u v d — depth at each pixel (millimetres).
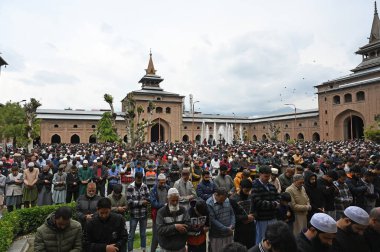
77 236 4980
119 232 5266
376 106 54500
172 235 5449
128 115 40344
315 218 3631
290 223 6672
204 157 18891
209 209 5883
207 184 8070
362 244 4184
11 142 49656
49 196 11852
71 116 71062
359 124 64500
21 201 11664
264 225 6293
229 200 6168
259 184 6457
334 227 3543
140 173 7965
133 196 7906
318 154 21109
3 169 13578
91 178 12289
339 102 62844
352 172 8289
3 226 7707
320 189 7195
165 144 45125
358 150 22828
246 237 6172
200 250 5691
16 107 45531
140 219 7980
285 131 80250
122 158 19266
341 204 7379
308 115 72812
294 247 2898
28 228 9555
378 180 8516
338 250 4090
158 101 73375
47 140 68188
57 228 4816
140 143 41062
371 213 4449
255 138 89750
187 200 7578
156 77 77750
